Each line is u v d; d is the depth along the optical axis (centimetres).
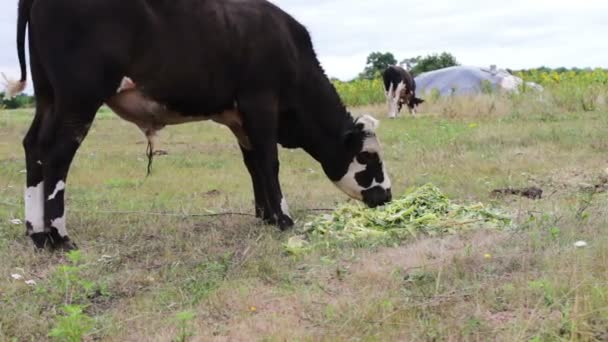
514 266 488
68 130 588
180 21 616
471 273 478
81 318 426
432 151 1195
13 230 682
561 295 421
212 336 409
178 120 656
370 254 555
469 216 651
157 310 461
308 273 512
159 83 615
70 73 579
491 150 1173
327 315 424
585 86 2008
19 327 433
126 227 700
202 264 559
